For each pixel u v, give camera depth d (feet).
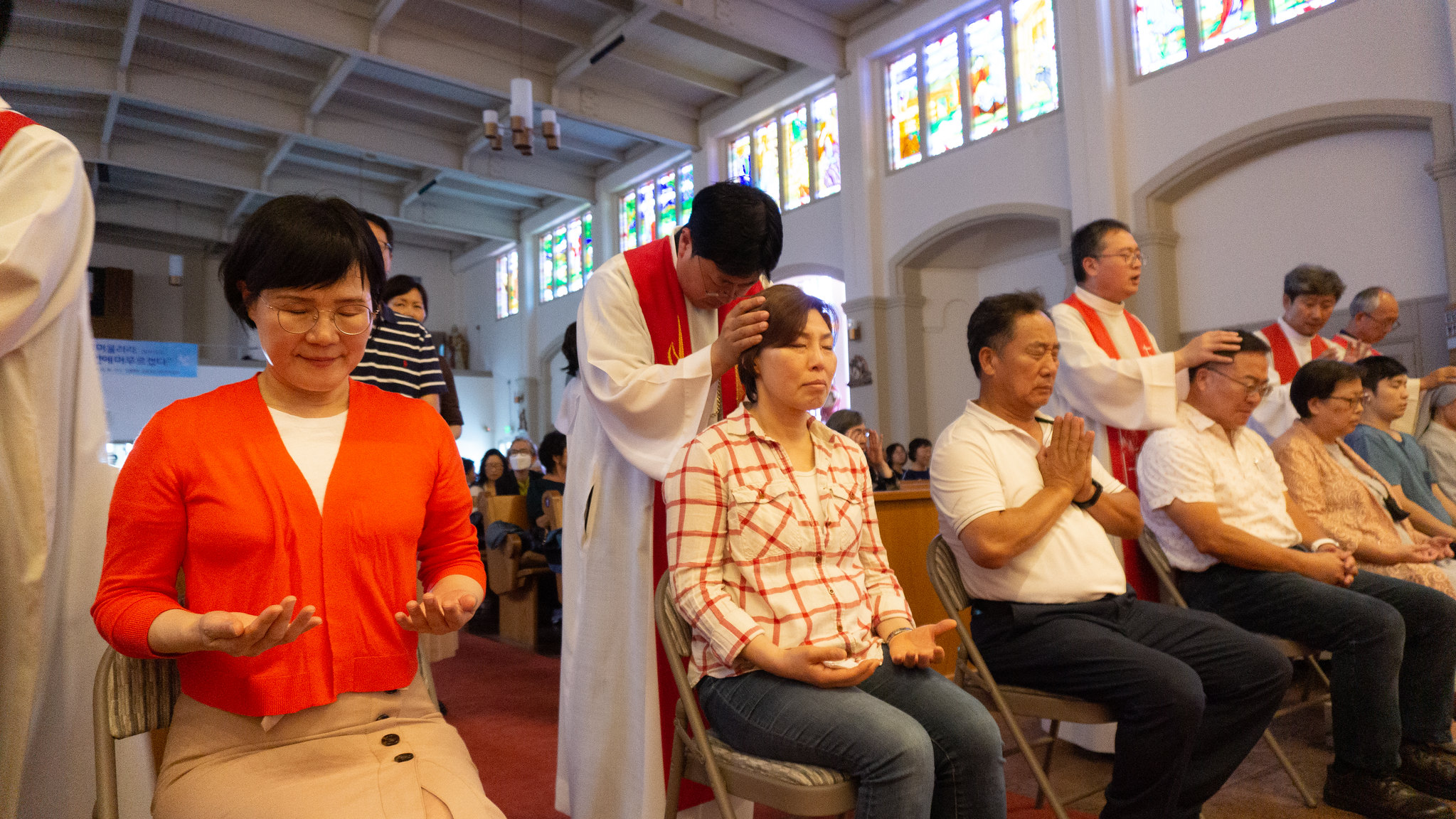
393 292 10.81
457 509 4.46
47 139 4.77
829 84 39.50
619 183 50.75
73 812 4.93
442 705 12.50
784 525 5.32
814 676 4.82
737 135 44.24
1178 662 6.13
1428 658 8.32
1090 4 29.17
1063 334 9.80
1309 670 10.40
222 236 59.00
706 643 5.38
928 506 11.75
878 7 36.14
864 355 36.96
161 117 45.44
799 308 5.56
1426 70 22.58
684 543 5.32
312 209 3.85
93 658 5.09
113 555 3.71
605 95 42.27
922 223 35.37
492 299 64.28
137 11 34.22
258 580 3.72
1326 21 24.44
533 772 9.39
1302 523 9.55
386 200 55.52
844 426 17.53
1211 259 27.76
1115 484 7.73
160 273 58.90
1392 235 23.84
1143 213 28.40
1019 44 32.42
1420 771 8.20
